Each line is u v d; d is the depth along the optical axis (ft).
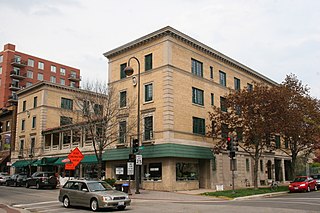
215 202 66.44
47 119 159.33
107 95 109.70
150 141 98.43
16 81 248.32
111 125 104.22
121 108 109.09
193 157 100.07
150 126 101.40
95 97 108.47
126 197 53.83
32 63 262.47
